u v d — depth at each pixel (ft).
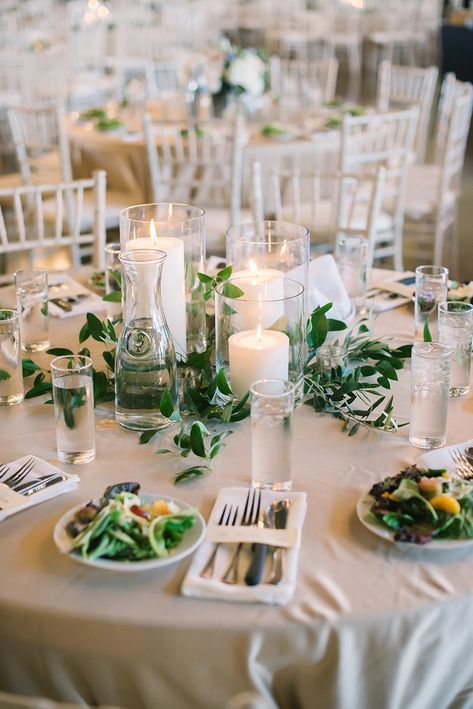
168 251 5.51
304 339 5.59
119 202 14.17
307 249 6.08
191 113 15.80
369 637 3.83
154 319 5.22
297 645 3.78
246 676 3.80
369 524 4.32
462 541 4.19
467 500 4.33
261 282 5.64
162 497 4.53
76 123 15.51
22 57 21.94
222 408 5.45
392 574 4.07
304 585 3.99
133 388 5.33
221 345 5.50
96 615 3.81
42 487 4.73
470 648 4.12
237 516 4.40
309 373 5.88
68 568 4.12
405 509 4.34
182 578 4.04
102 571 4.09
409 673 3.99
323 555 4.21
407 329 7.04
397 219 13.62
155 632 3.76
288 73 19.39
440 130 15.14
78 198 9.61
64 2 28.71
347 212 13.67
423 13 34.58
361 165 14.65
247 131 14.71
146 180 14.21
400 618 3.83
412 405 5.20
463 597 3.94
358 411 5.48
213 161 13.07
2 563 4.17
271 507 4.43
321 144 14.02
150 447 5.25
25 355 6.60
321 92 19.01
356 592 3.94
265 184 13.87
